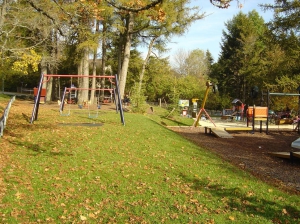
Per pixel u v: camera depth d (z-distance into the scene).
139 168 6.79
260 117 16.11
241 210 4.69
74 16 8.37
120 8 6.51
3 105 18.81
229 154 9.71
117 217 4.36
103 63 31.05
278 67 27.66
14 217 4.16
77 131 10.76
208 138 13.64
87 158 7.29
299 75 24.84
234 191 5.49
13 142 8.30
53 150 7.80
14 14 15.39
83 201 4.85
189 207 4.75
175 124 18.81
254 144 12.38
